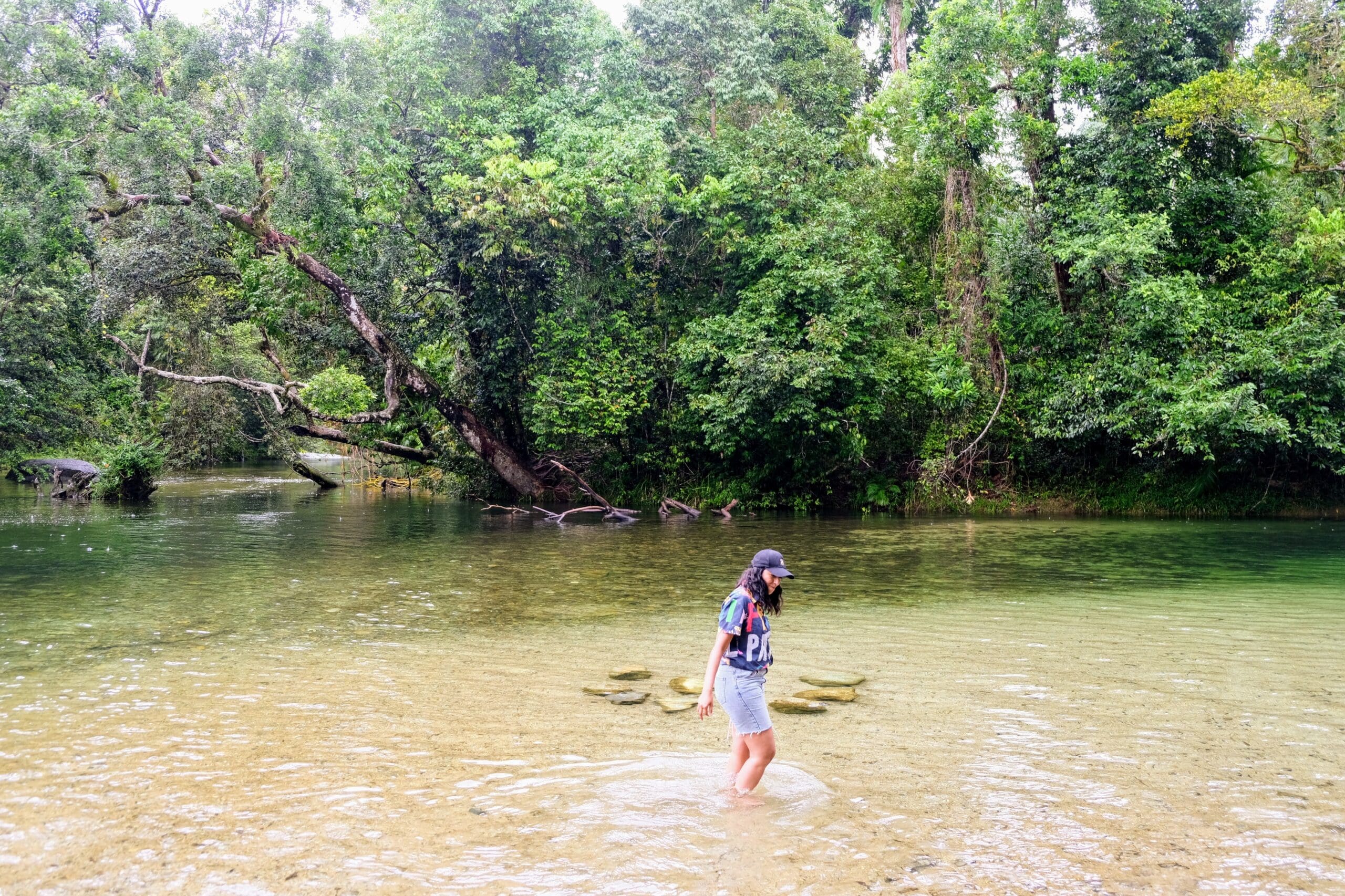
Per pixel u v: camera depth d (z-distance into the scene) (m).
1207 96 20.77
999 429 24.06
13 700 7.02
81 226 22.22
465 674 7.88
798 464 24.03
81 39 21.03
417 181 24.47
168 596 11.72
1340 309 21.23
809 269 22.59
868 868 4.25
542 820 4.82
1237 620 9.98
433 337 25.36
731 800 5.07
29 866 4.28
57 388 28.14
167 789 5.24
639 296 25.31
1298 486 22.97
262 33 22.52
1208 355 20.59
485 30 25.48
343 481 39.09
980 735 6.21
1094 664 8.12
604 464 26.19
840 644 8.98
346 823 4.78
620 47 26.72
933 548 16.48
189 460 30.06
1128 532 19.09
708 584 12.70
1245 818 4.81
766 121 26.86
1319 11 22.64
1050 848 4.46
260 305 23.62
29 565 14.47
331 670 8.00
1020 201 24.31
